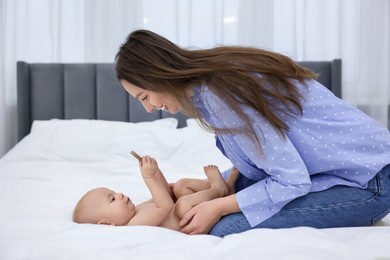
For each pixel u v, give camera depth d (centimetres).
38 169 203
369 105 277
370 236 98
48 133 238
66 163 216
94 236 99
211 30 276
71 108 274
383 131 121
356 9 274
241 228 113
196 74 106
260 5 272
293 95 112
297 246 90
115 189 173
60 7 269
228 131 109
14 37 270
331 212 116
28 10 269
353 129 118
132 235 101
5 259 87
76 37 274
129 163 219
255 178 132
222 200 115
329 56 279
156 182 124
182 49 111
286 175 109
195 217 113
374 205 117
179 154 228
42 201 151
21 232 104
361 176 117
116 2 271
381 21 273
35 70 271
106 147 229
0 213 129
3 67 266
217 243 97
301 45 279
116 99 273
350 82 279
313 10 277
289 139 114
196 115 112
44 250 89
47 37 272
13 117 279
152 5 276
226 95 105
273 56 114
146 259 84
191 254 86
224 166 217
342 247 90
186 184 141
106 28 271
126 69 108
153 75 105
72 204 151
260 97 107
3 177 190
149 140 236
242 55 112
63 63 273
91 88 274
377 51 275
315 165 117
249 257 84
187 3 275
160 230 108
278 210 115
